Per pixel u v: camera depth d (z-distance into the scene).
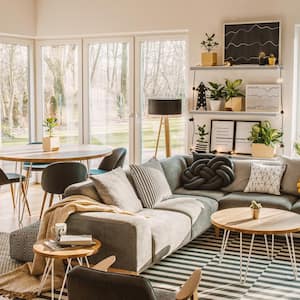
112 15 7.79
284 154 6.86
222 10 7.08
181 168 6.41
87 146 7.04
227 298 4.06
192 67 7.12
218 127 7.20
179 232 4.84
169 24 7.41
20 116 8.51
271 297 4.09
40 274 4.48
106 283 2.54
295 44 6.84
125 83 8.07
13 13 7.97
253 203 4.75
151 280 4.45
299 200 5.75
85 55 8.29
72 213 4.46
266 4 6.84
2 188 8.16
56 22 8.20
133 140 8.06
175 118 7.71
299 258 5.03
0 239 5.60
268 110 6.89
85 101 8.38
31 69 8.59
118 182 5.07
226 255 5.11
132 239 4.20
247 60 6.96
